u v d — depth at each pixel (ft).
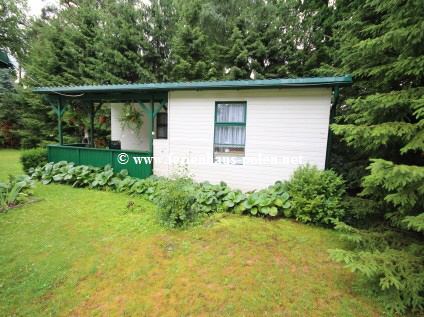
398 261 7.24
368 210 10.89
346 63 16.24
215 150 18.80
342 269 8.74
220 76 41.29
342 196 13.10
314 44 36.50
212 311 6.62
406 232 9.36
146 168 20.49
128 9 41.50
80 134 46.50
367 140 10.11
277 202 13.70
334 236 11.41
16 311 6.44
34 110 46.21
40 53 46.19
